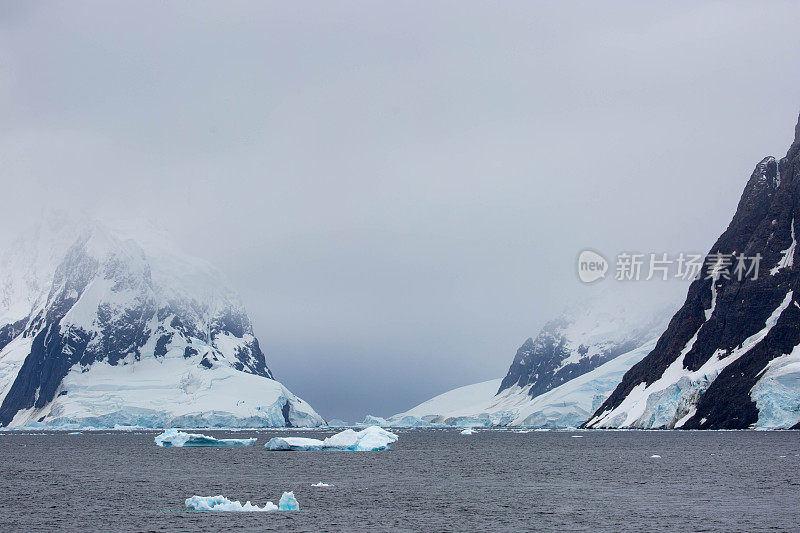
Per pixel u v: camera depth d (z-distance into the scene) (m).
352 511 89.69
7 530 78.88
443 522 82.06
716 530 75.69
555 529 77.62
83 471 144.12
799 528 76.38
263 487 113.94
